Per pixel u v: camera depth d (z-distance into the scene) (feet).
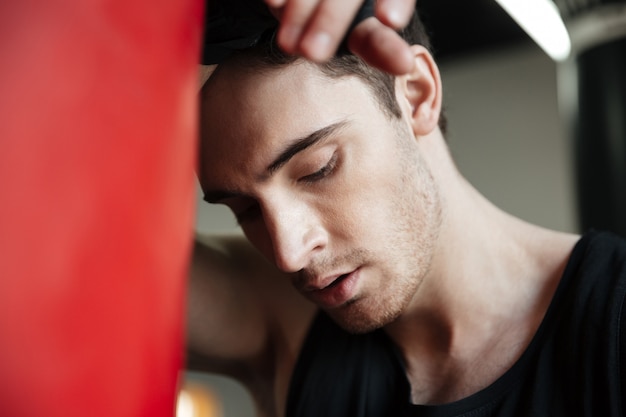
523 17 9.96
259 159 2.95
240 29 2.72
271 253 3.27
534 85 13.97
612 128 9.21
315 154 2.98
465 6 12.06
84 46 1.20
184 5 1.38
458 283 3.57
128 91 1.25
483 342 3.54
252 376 4.50
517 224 3.78
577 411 3.09
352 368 3.78
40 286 1.13
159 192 1.31
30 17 1.15
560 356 3.22
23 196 1.12
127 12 1.26
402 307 3.32
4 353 1.10
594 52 9.30
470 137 14.44
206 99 2.97
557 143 13.65
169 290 1.34
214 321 4.26
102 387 1.20
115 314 1.22
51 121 1.15
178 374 1.40
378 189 3.15
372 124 3.14
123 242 1.24
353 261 3.16
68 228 1.16
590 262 3.36
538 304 3.50
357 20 1.88
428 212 3.40
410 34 3.71
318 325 4.00
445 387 3.56
